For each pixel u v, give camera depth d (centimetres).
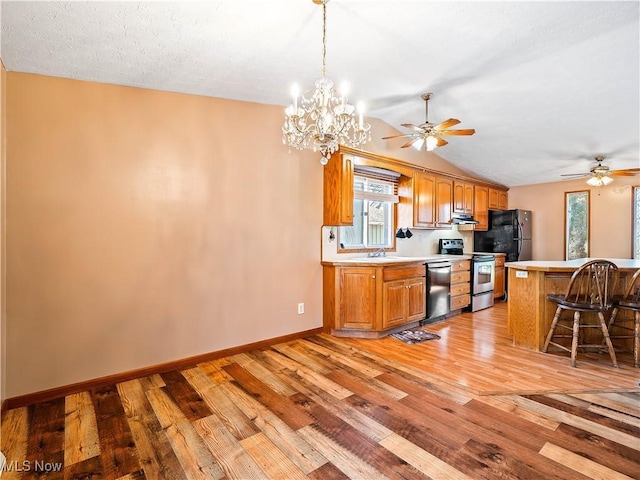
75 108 243
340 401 232
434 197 506
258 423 205
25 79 226
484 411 218
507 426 201
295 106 198
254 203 332
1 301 216
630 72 294
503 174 604
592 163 522
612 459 170
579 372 276
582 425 201
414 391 246
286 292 359
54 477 161
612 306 302
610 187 564
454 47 251
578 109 368
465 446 182
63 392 240
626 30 235
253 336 334
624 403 227
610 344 286
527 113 387
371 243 462
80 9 175
